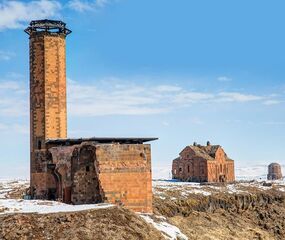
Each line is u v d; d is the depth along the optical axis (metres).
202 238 59.03
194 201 72.19
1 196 65.06
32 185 59.47
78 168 49.75
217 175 112.25
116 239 34.31
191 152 111.94
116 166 47.47
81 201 49.31
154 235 37.31
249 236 68.75
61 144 54.47
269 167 169.62
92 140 49.91
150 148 49.16
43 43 60.88
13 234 33.16
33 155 59.84
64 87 62.16
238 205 81.06
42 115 60.22
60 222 35.00
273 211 84.38
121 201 47.25
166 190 75.44
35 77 60.94
